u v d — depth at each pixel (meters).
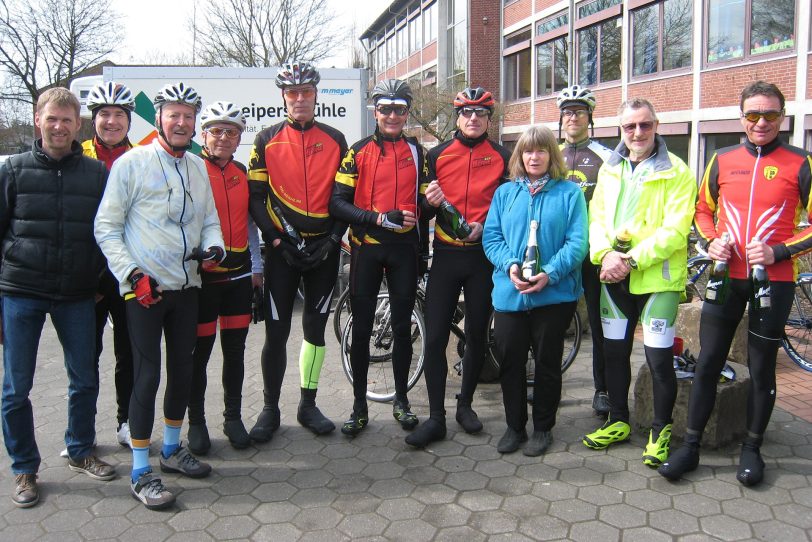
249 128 7.71
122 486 3.22
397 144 3.64
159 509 2.98
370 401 4.36
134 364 3.04
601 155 3.85
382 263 3.71
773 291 3.08
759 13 12.48
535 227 3.35
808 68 11.43
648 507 2.95
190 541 2.75
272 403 3.81
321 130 3.74
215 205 3.37
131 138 7.58
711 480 3.17
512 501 3.03
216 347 5.87
